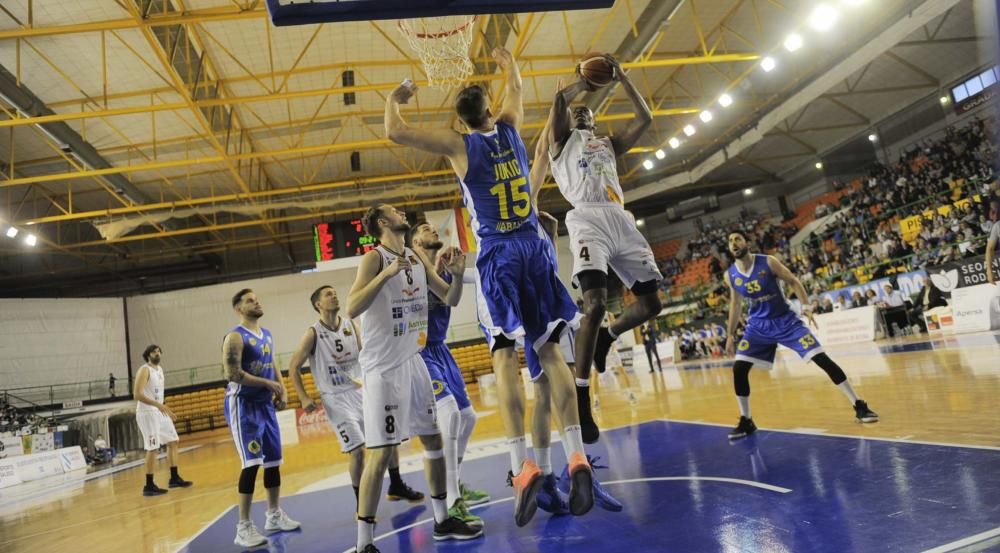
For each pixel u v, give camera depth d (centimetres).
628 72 1700
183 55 1300
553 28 1406
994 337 935
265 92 1547
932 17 1176
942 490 270
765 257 487
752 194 2614
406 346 335
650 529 284
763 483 333
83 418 1994
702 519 286
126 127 1590
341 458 858
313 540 379
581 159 336
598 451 526
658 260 2788
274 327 2447
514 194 282
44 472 1389
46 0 1088
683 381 1205
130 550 420
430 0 310
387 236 345
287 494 585
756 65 1391
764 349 492
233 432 412
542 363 278
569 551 272
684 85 1848
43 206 2042
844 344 1376
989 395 491
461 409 425
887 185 1877
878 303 1342
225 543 406
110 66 1320
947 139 1666
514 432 279
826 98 1908
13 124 1186
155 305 2408
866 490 289
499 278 270
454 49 710
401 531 369
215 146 1453
